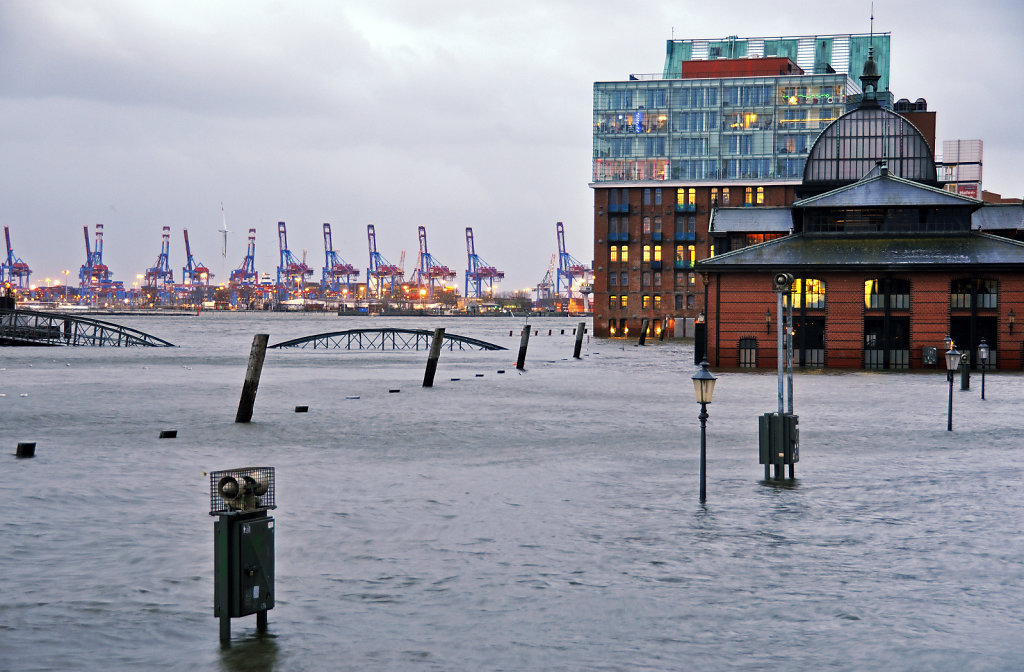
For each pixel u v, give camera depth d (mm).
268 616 13961
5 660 12242
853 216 78500
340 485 24594
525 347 76562
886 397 49531
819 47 167000
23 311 115688
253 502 13062
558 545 18109
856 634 13141
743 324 76562
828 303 75500
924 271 73562
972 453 29625
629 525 19734
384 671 11867
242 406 39656
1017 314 72750
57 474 26359
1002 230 86375
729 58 165875
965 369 53719
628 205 155500
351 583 15633
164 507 21938
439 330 59344
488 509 21469
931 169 94500
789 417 24609
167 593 15117
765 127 155250
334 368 80438
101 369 75562
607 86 159000
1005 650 12500
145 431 36594
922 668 11914
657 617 13883
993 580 15703
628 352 110312
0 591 15172
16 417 41094
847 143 95875
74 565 16781
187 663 12148
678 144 157500
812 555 17281
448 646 12734
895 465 27219
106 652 12531
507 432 35969
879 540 18375
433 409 44938
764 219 91562
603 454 30062
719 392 53125
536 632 13273
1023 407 43938
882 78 163875
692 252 154125
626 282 155875
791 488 23719
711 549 17750
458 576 16031
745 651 12516
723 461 28297
